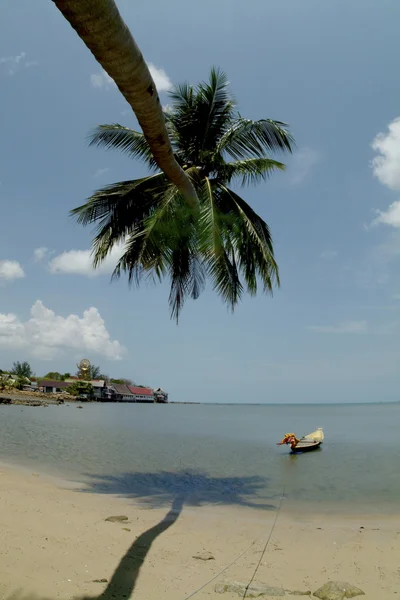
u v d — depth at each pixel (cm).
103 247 1289
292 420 7844
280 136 1220
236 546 887
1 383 9300
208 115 1262
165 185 1248
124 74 350
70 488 1402
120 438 3362
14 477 1473
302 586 679
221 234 1089
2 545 702
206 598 610
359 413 12519
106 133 1308
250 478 1784
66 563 673
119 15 306
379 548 888
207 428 5231
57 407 7894
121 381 15975
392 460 2348
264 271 1215
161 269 1083
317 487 1608
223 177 1304
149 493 1433
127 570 686
